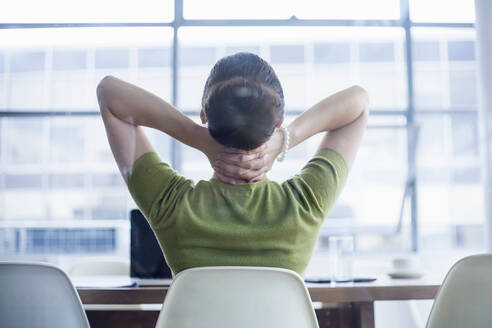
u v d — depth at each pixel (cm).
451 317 109
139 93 108
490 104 284
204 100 104
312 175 100
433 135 459
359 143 113
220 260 94
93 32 436
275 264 95
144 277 141
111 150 107
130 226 143
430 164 459
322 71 475
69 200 535
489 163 284
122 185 532
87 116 467
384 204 493
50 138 530
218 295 92
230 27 425
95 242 517
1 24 427
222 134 99
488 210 286
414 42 451
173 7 418
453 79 460
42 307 104
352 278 136
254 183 99
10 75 474
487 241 283
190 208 96
